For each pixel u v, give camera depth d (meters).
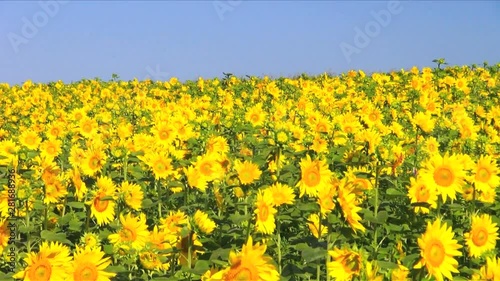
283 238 6.71
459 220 7.43
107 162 9.75
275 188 6.36
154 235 6.07
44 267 4.69
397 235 6.59
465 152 9.67
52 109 21.14
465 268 5.67
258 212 6.08
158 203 8.25
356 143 9.32
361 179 7.34
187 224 5.50
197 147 10.43
